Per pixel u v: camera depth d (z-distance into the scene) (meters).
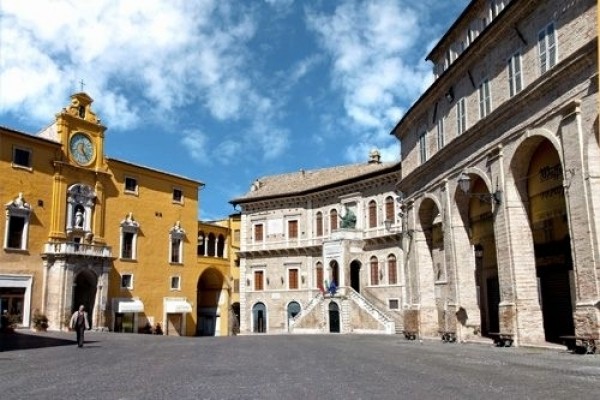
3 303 40.81
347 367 14.91
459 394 9.62
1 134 41.81
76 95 48.06
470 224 27.75
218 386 11.05
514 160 22.11
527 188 22.50
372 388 10.52
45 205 44.34
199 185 59.34
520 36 21.83
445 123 29.38
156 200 54.38
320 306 53.19
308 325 53.88
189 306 55.28
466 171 25.81
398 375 12.74
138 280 51.28
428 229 32.50
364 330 49.03
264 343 29.28
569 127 18.31
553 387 10.40
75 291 46.97
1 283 40.56
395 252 50.38
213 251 62.44
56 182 45.25
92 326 45.44
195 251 58.00
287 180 65.56
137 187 52.59
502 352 19.70
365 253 53.44
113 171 50.47
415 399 9.09
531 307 21.55
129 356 20.09
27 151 43.56
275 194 61.03
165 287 54.00
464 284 26.86
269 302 60.28
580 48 17.41
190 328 56.22
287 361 17.09
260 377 12.62
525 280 21.77
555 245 21.83
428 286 31.88
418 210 32.50
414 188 33.47
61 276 43.16
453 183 27.61
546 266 22.72
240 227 64.81
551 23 19.92
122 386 11.24
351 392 9.98
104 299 46.47
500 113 22.42
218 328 61.50
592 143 17.42
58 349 24.30
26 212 42.78
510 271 22.00
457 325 26.50
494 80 24.03
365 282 53.06
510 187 22.39
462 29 30.70
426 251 32.28
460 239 27.30
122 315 49.38
